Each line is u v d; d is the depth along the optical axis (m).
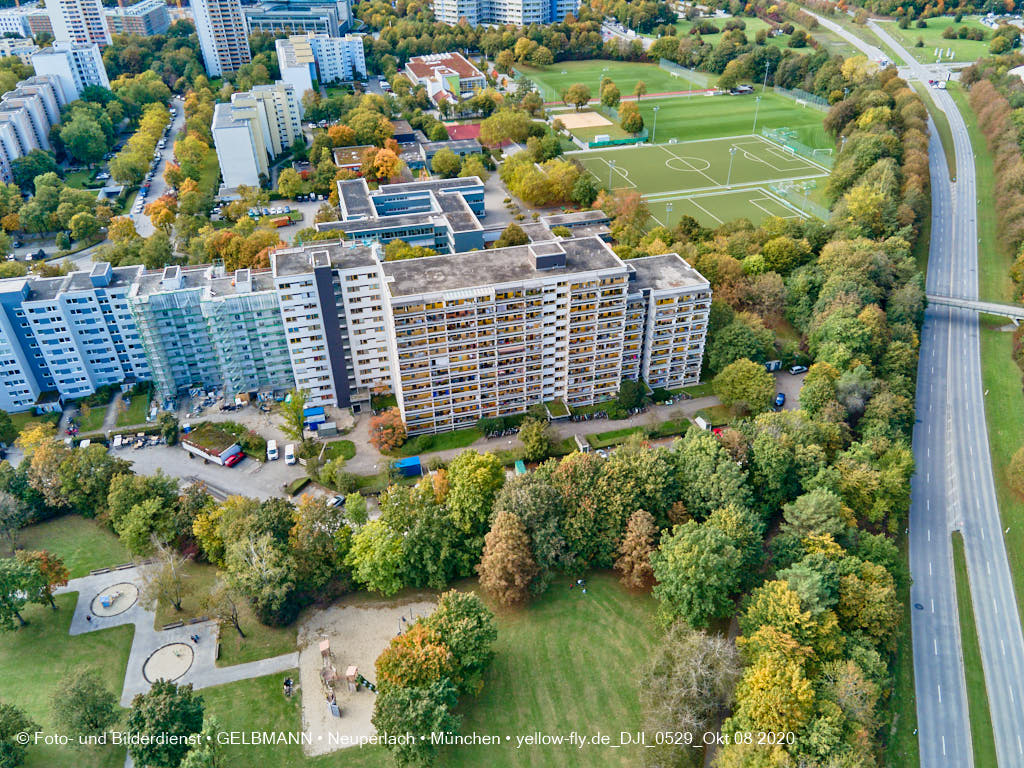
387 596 184.88
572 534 184.50
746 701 144.12
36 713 155.75
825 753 135.25
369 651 170.12
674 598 169.62
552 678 164.75
